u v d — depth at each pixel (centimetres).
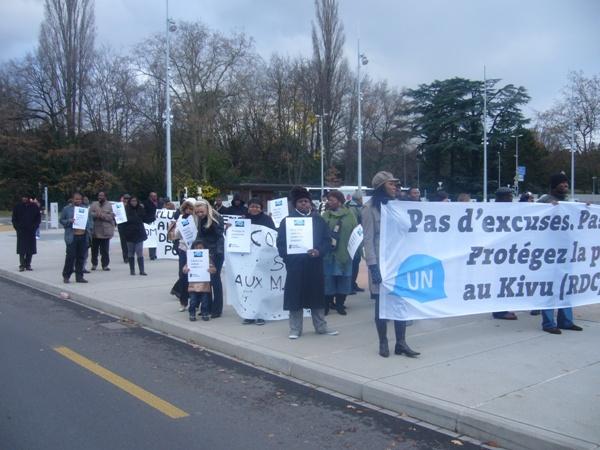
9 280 1430
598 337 746
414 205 691
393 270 673
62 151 5181
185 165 4347
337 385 596
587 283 811
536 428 454
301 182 6025
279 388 608
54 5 5047
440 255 714
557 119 4512
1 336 836
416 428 501
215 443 468
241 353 722
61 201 5303
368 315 918
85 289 1189
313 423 512
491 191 6353
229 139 5825
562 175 811
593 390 542
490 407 501
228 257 858
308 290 755
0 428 496
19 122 5428
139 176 5178
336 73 5497
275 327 834
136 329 891
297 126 5869
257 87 5347
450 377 585
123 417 523
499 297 763
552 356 655
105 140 5297
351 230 906
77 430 493
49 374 651
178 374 657
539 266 781
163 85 4653
